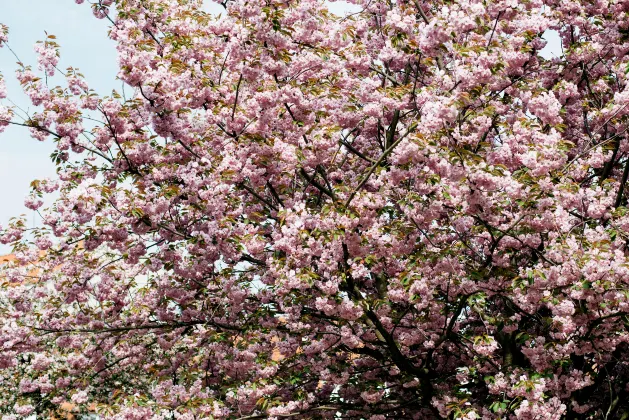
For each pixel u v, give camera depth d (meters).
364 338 10.07
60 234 10.00
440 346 10.57
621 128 9.50
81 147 9.84
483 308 9.81
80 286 10.77
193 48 9.80
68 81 9.45
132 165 10.00
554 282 8.12
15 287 11.08
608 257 7.62
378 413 10.43
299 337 10.05
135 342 12.80
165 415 9.76
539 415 8.17
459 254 9.02
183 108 9.43
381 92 9.24
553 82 10.99
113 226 9.43
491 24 9.62
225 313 11.12
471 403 9.98
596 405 10.12
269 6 8.52
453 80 8.69
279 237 8.95
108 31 9.86
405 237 9.46
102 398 13.91
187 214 10.26
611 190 8.80
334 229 8.34
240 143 9.16
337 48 10.16
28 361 14.38
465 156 7.83
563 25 11.15
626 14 10.29
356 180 10.34
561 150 8.01
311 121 9.27
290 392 10.66
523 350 8.91
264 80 9.20
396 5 11.25
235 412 10.41
